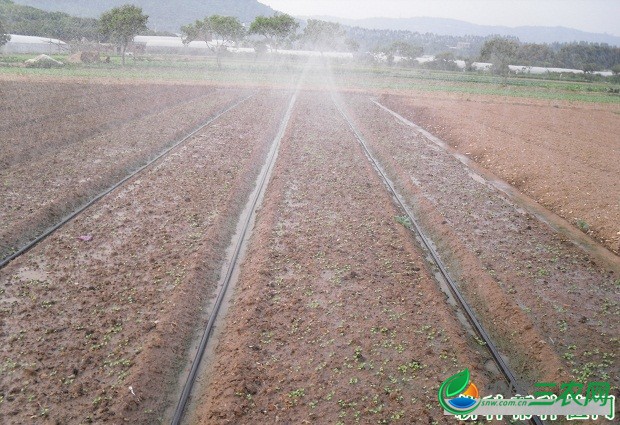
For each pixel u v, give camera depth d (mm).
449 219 13805
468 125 27141
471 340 8781
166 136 21031
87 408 6766
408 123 29422
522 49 85625
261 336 8383
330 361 7840
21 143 18500
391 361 7883
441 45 159125
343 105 33531
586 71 75125
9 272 10055
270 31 66000
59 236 11766
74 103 27312
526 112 35344
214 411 6773
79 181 15133
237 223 13523
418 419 6742
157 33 103000
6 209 12773
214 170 17094
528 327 8859
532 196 16797
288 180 16297
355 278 10266
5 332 8234
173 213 13328
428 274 10516
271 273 10383
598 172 18938
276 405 6938
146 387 7223
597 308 9742
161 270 10312
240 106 30250
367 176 17078
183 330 8664
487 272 10758
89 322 8570
